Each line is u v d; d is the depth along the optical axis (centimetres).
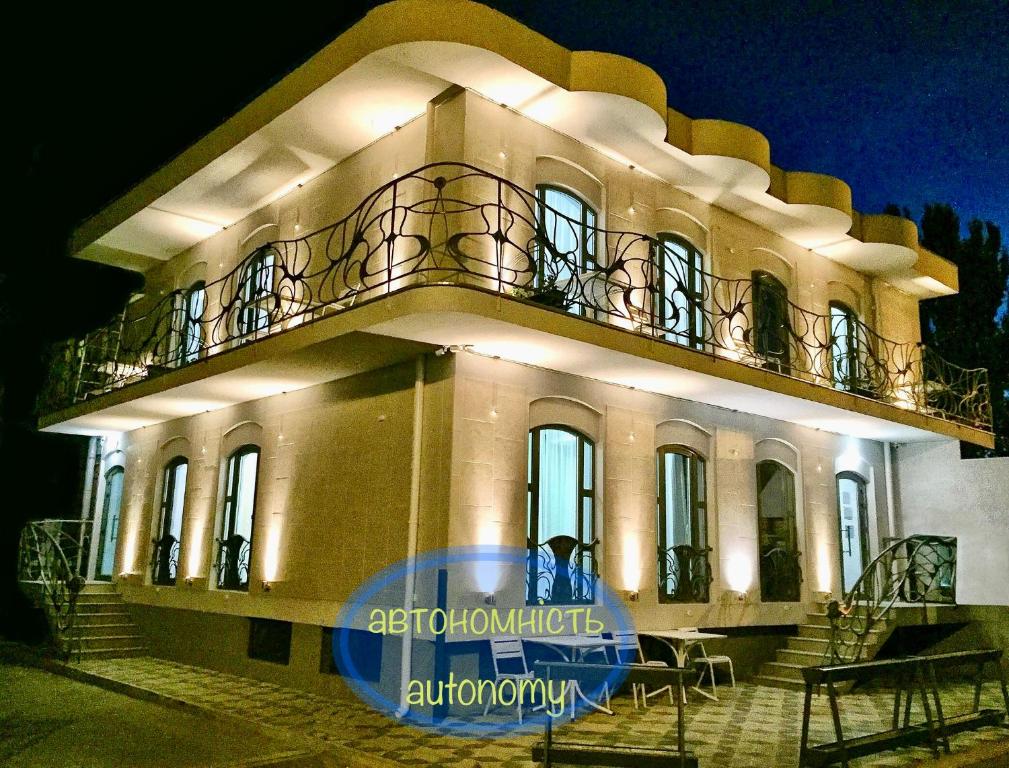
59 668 1230
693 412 1183
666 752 619
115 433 1616
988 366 2259
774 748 767
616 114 1002
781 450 1326
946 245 2347
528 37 915
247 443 1238
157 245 1485
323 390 1096
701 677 1045
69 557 1612
